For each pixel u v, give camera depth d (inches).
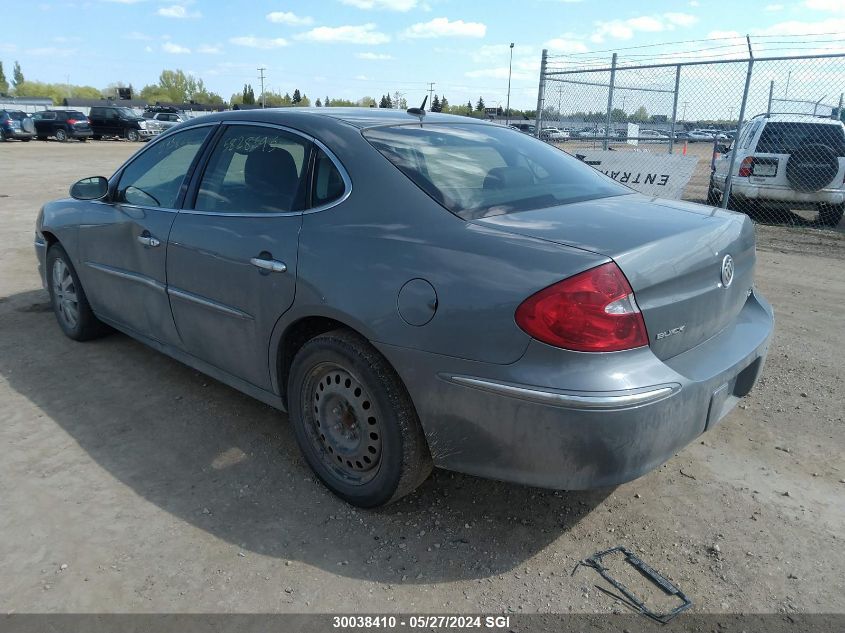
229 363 133.5
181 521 110.3
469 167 118.7
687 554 104.2
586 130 480.4
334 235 109.0
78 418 144.4
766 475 126.0
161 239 141.3
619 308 88.1
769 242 356.2
